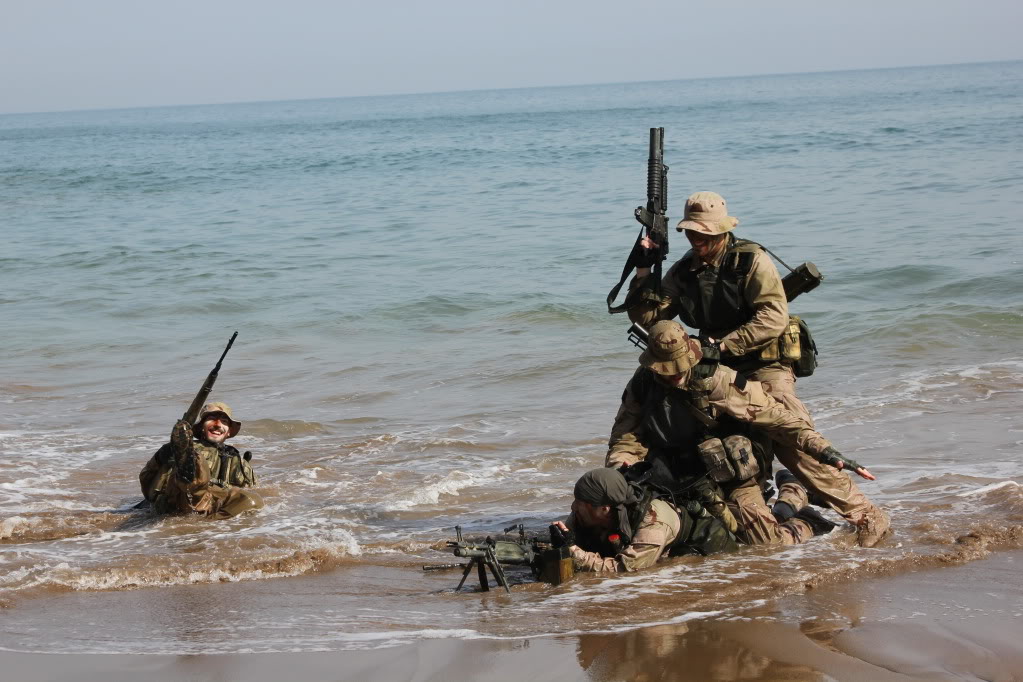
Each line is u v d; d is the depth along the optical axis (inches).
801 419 227.1
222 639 184.7
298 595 213.0
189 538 257.1
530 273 729.6
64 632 190.4
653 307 234.1
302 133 4633.4
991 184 1094.4
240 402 429.4
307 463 340.2
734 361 235.9
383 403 422.3
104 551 247.1
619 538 220.8
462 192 1414.9
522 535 226.7
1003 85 5693.9
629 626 185.5
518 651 174.6
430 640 180.2
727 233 228.1
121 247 952.3
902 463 314.2
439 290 669.9
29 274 805.2
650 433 228.8
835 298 599.5
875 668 163.8
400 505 289.3
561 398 417.4
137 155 3058.6
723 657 169.8
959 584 202.8
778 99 5762.8
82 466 342.3
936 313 510.9
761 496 235.3
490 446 353.7
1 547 254.1
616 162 1809.8
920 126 2324.1
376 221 1112.2
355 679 163.9
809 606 193.6
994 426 346.6
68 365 504.4
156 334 573.3
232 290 705.0
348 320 591.8
